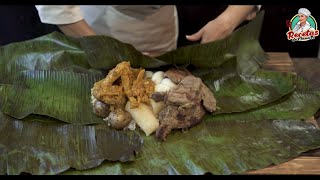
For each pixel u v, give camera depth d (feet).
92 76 2.83
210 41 2.86
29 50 3.05
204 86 2.64
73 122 2.50
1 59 3.01
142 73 2.61
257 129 2.49
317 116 2.67
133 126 2.50
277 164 2.20
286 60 3.22
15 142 2.33
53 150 2.29
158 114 2.51
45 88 2.71
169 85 2.62
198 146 2.34
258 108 2.69
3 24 3.82
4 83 2.82
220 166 2.17
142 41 3.45
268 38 4.26
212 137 2.42
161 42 3.53
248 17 3.36
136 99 2.50
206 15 3.94
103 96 2.47
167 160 2.22
